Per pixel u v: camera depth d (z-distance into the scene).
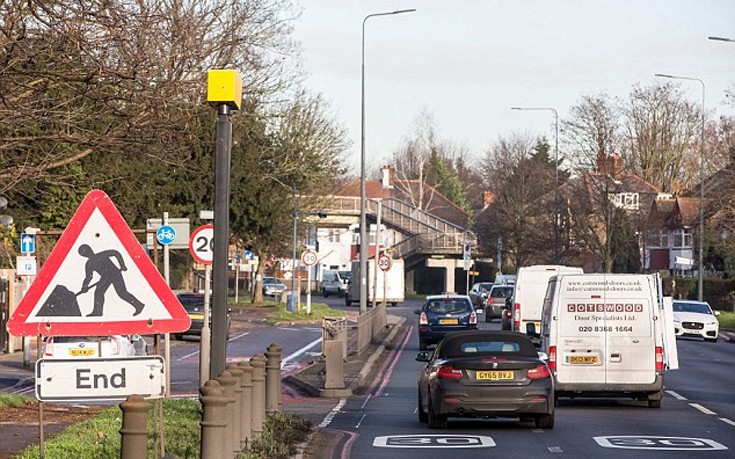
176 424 28.08
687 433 31.88
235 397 21.72
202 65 36.09
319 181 120.44
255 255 123.94
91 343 43.81
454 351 33.62
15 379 50.09
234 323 99.94
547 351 39.28
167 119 29.89
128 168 70.25
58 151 35.66
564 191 140.25
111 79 27.62
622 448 28.41
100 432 27.03
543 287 68.69
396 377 53.47
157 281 16.58
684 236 152.75
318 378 49.12
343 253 188.62
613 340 38.81
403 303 157.25
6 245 73.62
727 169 113.62
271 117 101.50
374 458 26.67
